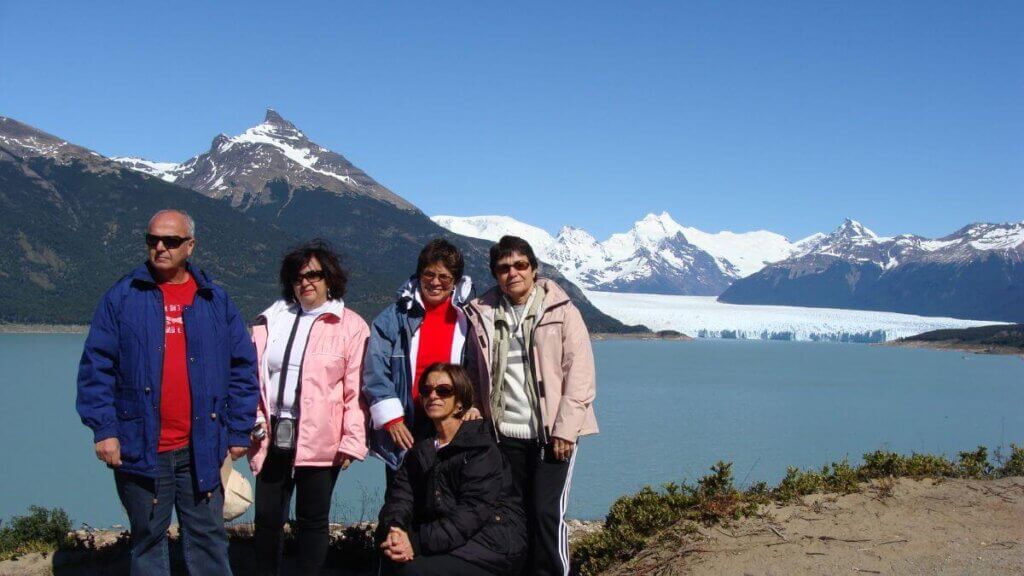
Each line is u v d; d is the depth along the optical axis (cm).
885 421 7288
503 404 508
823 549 511
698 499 609
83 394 453
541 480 496
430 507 479
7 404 7844
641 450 5172
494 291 532
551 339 500
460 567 464
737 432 6269
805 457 4941
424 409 493
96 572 600
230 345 488
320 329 529
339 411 530
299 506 526
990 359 19188
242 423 489
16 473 4394
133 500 461
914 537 523
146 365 459
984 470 709
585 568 568
